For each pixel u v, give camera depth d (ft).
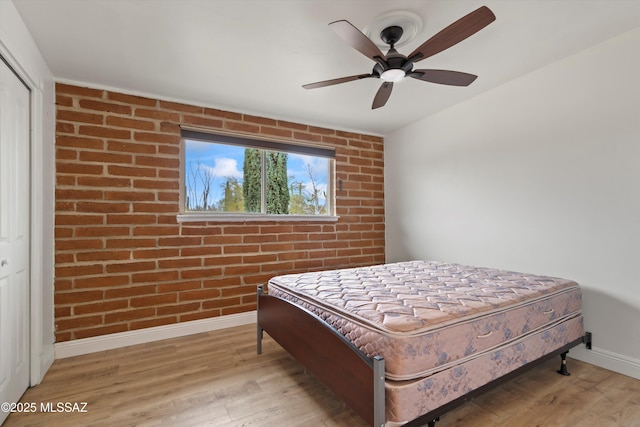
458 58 7.34
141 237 8.54
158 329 8.68
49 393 6.03
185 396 5.92
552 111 7.78
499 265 9.05
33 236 6.21
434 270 8.55
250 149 10.60
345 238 12.22
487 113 9.30
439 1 5.29
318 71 7.68
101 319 8.02
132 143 8.51
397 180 12.69
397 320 4.49
